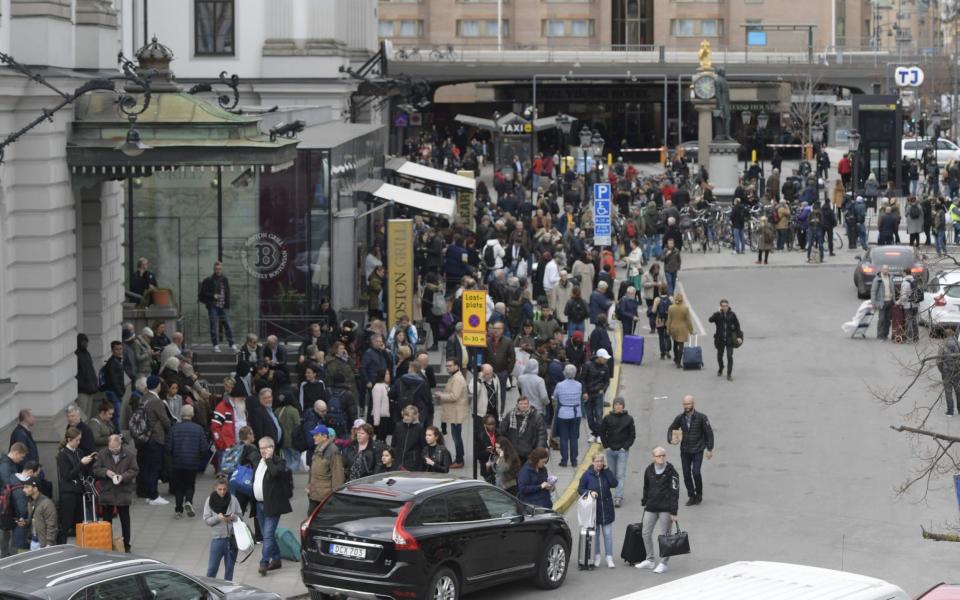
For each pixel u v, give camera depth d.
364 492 25.11
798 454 38.00
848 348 51.59
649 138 137.50
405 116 95.06
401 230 46.06
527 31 163.50
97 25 34.56
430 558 24.69
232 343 44.62
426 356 35.91
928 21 179.00
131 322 42.91
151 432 32.44
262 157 34.38
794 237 76.62
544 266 54.03
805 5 160.88
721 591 16.84
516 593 27.08
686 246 75.00
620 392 45.47
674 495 28.52
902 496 33.81
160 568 20.70
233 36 64.69
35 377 32.22
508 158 101.44
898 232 75.62
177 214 45.84
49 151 32.16
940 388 42.16
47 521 26.66
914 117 133.75
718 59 136.00
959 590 17.94
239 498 29.38
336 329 42.66
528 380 37.25
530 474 29.22
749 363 49.50
